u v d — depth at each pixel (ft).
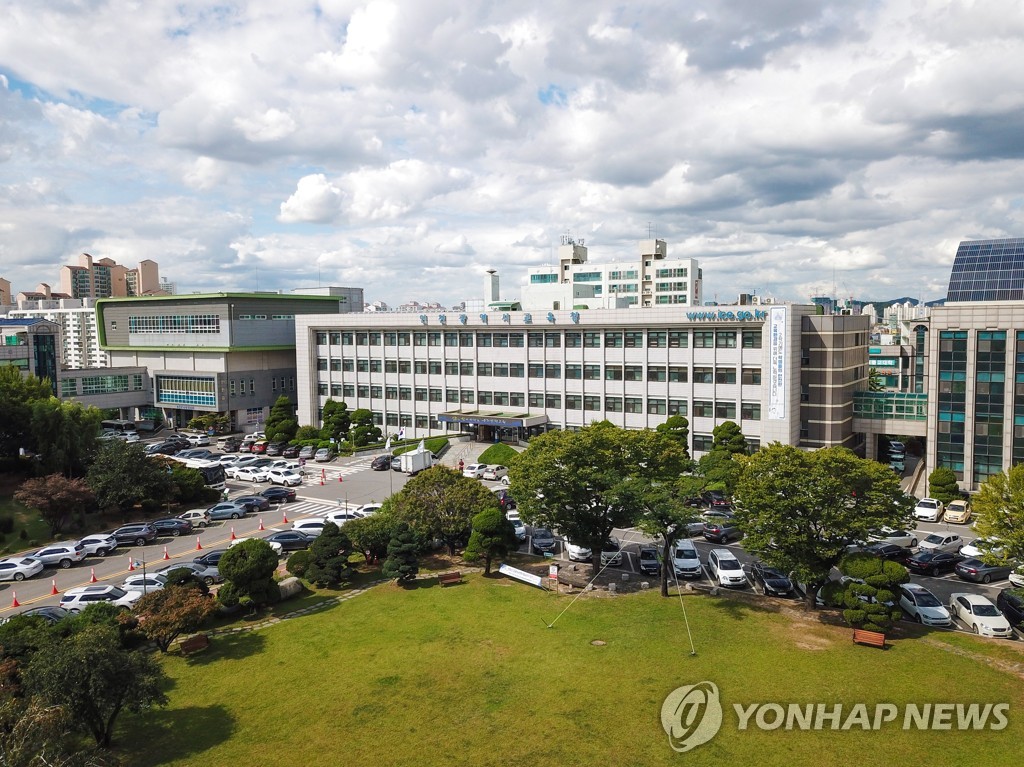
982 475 208.23
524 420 278.46
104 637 91.09
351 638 119.24
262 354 379.35
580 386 282.77
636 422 270.67
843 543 120.67
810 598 126.00
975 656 104.83
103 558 172.14
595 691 96.53
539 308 406.62
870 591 111.86
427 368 326.03
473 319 304.50
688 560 149.89
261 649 116.47
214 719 94.07
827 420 241.76
